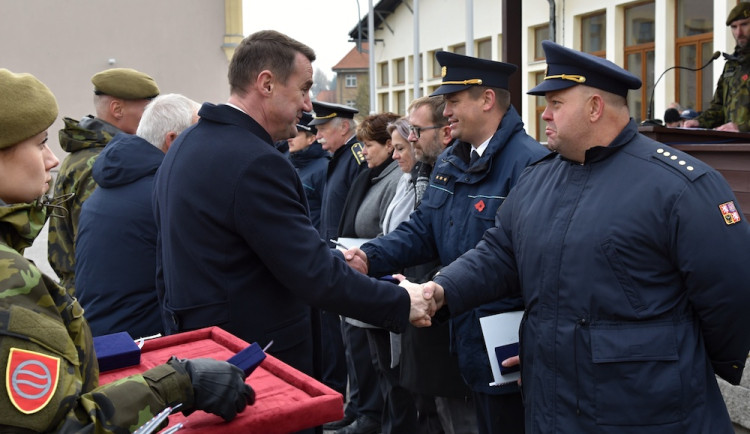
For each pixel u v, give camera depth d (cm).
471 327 260
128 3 1978
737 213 192
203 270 215
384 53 2078
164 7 2009
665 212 192
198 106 307
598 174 205
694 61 1030
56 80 1936
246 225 212
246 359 162
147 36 2005
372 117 385
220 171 214
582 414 198
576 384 200
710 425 195
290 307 228
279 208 214
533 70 1350
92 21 1952
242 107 228
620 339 194
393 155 347
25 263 124
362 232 379
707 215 189
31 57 1909
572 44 1244
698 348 197
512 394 255
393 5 1952
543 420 207
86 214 293
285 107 229
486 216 260
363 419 400
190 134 228
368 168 394
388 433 367
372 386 399
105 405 129
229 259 216
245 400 149
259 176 213
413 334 288
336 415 159
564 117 207
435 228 282
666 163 197
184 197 217
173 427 138
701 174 193
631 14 1137
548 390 206
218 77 2078
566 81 206
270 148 220
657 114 1084
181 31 2031
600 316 198
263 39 228
